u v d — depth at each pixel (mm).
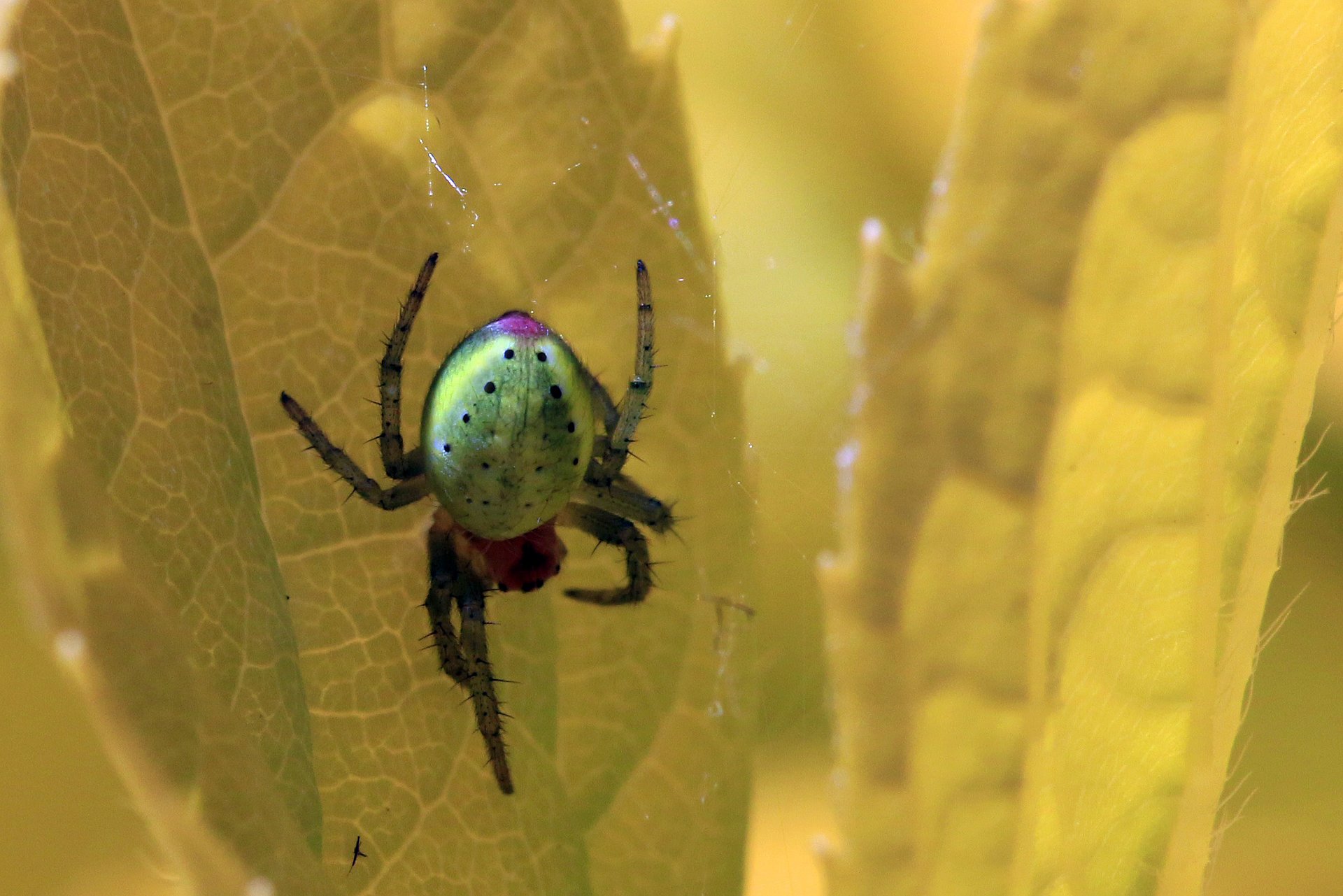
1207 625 90
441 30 96
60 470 79
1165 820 91
